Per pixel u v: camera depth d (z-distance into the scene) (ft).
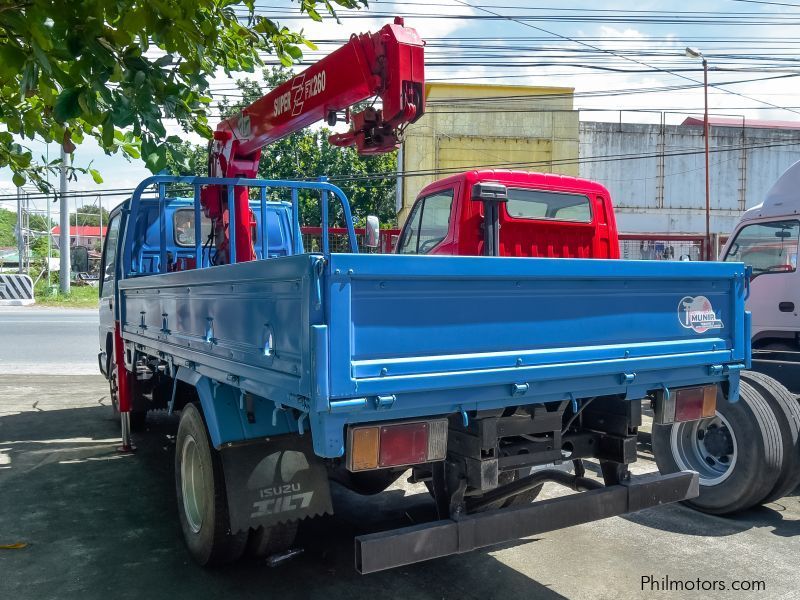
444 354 9.23
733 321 12.48
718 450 15.81
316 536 14.52
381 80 14.46
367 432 8.88
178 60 10.93
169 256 22.74
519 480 11.91
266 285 9.78
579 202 21.54
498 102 93.35
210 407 11.53
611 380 10.98
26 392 32.42
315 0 15.30
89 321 70.59
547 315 10.14
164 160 10.87
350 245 20.75
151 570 12.81
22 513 15.92
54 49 9.95
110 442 22.67
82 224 211.41
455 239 19.60
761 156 110.73
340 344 8.40
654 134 108.17
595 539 14.34
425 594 11.86
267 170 88.74
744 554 13.58
